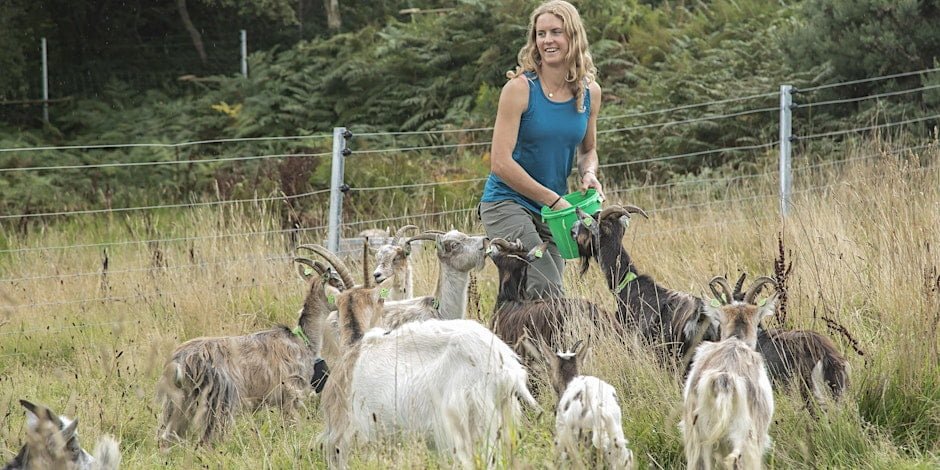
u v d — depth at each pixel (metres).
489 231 8.50
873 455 6.32
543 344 6.69
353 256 11.95
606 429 5.85
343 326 6.76
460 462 5.62
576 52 8.20
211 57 28.33
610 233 8.14
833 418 6.59
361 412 6.27
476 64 22.16
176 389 7.64
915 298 7.69
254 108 23.25
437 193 16.52
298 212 16.34
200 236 12.51
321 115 22.97
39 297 11.92
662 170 17.20
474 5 22.44
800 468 6.34
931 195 10.41
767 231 10.83
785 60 17.50
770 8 21.00
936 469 6.11
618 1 23.11
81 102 25.69
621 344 7.56
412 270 10.45
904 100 16.08
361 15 29.02
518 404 5.98
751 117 17.20
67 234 17.12
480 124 19.95
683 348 7.54
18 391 8.85
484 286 10.80
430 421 6.02
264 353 8.13
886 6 16.31
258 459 7.00
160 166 21.83
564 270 9.05
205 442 7.65
